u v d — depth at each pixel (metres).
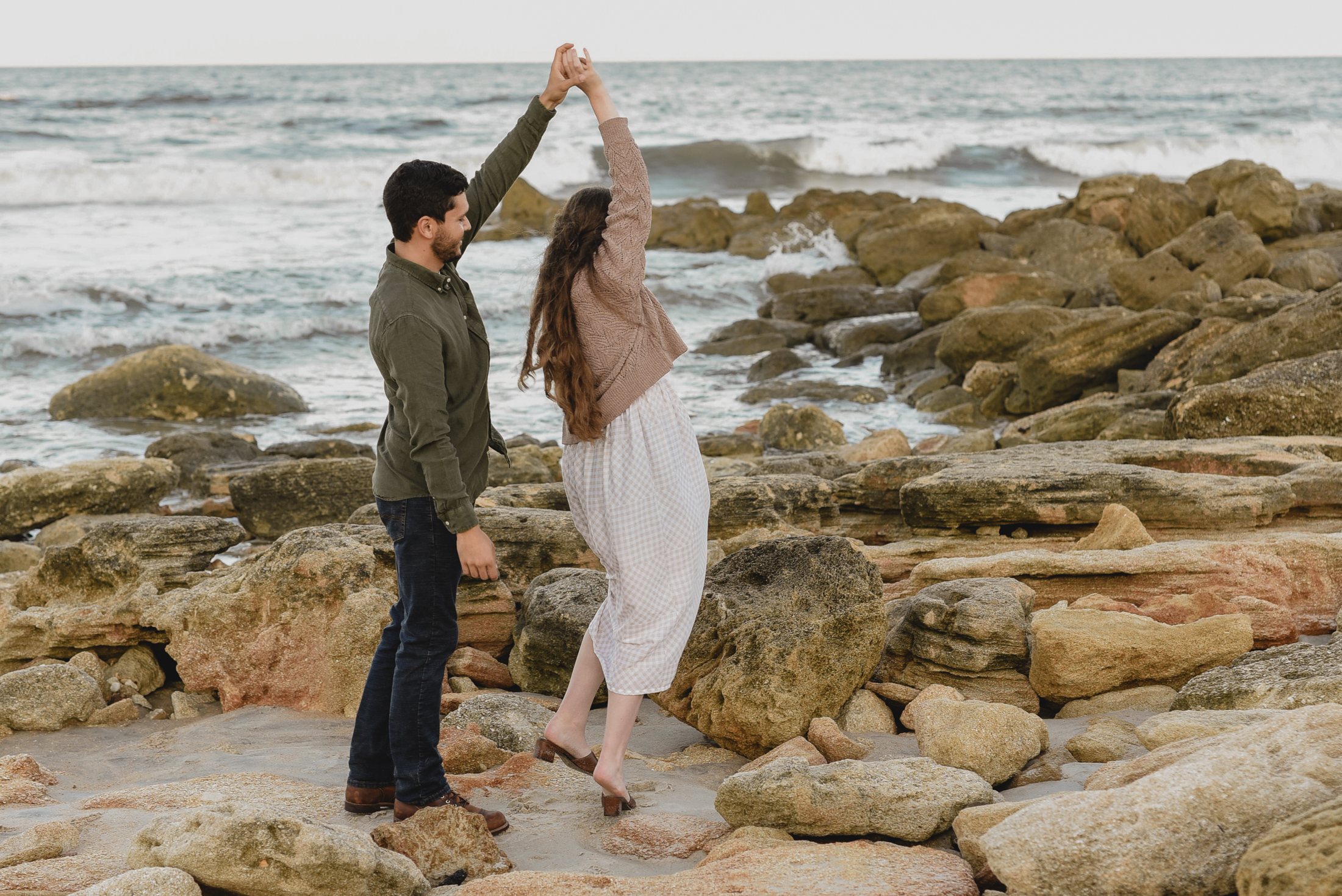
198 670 4.79
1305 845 2.12
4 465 10.46
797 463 8.55
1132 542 5.38
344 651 4.65
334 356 15.78
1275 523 5.93
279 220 26.20
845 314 18.19
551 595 4.89
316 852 2.49
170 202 28.73
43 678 4.62
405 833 2.86
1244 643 4.24
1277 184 19.89
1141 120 53.16
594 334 3.07
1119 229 21.36
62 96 58.53
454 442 3.14
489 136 42.00
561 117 50.31
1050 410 11.16
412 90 70.19
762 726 3.87
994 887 2.60
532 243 24.88
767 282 21.61
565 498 7.02
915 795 2.93
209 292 18.16
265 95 62.03
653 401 3.14
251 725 4.44
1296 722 2.68
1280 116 54.81
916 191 35.59
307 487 8.28
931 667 4.44
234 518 9.22
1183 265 15.43
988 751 3.39
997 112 57.34
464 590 5.30
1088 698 4.18
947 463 6.84
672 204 27.33
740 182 37.09
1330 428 7.96
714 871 2.61
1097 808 2.40
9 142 36.56
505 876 2.65
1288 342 10.31
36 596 5.75
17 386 13.88
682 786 3.60
